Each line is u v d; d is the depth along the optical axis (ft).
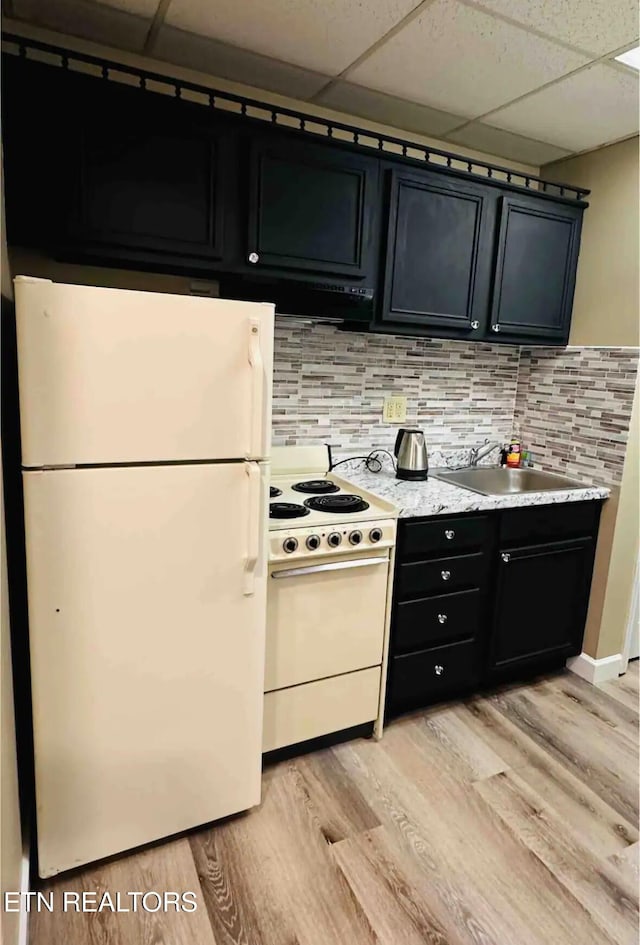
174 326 4.45
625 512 8.11
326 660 6.41
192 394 4.61
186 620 4.95
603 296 8.13
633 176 7.66
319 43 5.76
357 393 8.36
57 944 4.47
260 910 4.79
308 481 7.86
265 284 6.13
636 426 7.89
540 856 5.41
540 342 8.50
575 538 8.11
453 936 4.62
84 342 4.17
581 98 6.73
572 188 8.13
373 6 5.10
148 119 5.42
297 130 6.08
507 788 6.25
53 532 4.32
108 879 5.01
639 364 7.66
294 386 7.90
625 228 7.79
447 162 7.48
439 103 7.02
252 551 5.04
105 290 4.19
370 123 7.59
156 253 5.67
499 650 7.80
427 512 6.74
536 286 8.12
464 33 5.49
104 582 4.56
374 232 6.80
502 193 7.58
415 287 7.16
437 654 7.30
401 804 5.97
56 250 5.34
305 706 6.42
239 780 5.55
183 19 5.40
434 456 9.18
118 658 4.73
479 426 9.49
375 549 6.43
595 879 5.19
